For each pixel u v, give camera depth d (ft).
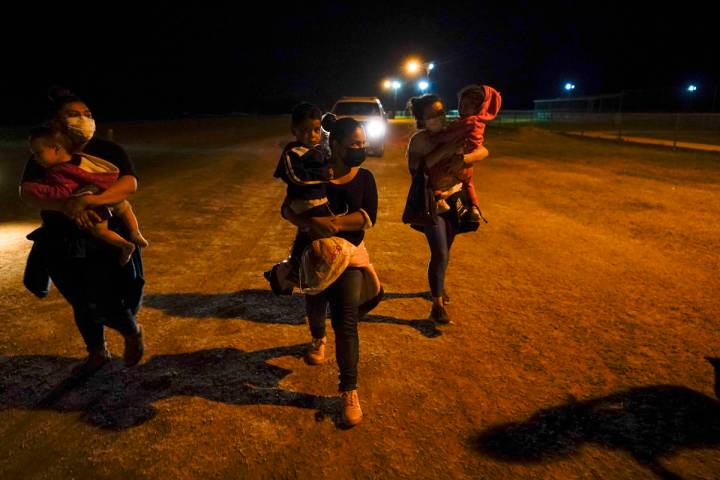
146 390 10.01
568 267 17.46
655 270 17.21
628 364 11.03
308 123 8.87
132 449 8.33
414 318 13.32
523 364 11.03
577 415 9.25
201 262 17.67
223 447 8.39
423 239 20.86
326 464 8.05
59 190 8.45
